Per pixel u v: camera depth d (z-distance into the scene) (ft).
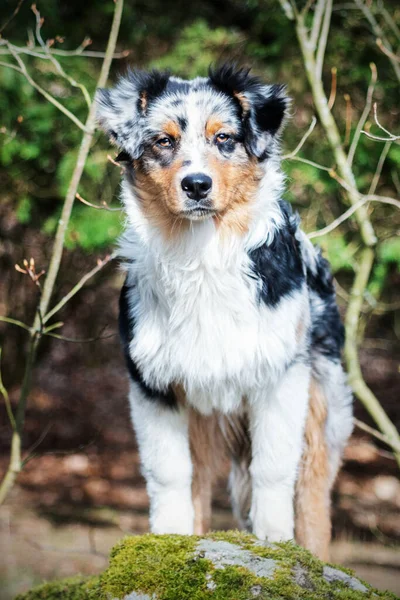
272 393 15.93
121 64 36.88
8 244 41.27
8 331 44.45
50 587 14.07
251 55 34.53
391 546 31.35
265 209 16.24
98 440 42.39
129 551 12.57
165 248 16.02
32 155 31.68
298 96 33.58
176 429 16.12
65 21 36.47
